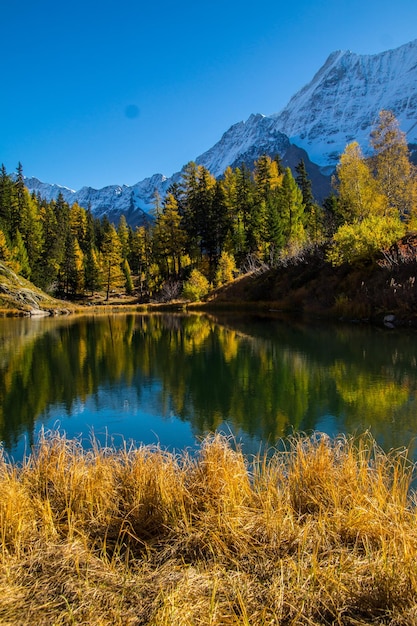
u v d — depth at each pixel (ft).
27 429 23.04
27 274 167.22
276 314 96.89
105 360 42.93
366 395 27.12
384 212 113.91
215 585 7.83
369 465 15.70
